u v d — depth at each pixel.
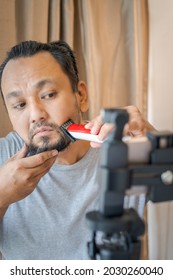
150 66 1.31
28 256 0.74
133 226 0.33
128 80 1.20
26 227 0.75
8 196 0.62
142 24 1.22
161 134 0.33
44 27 0.99
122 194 0.32
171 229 1.41
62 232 0.74
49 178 0.76
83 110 0.79
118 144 0.31
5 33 0.93
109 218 0.33
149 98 1.33
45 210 0.75
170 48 1.32
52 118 0.68
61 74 0.69
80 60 1.12
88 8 1.06
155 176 0.32
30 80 0.66
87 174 0.78
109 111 0.32
